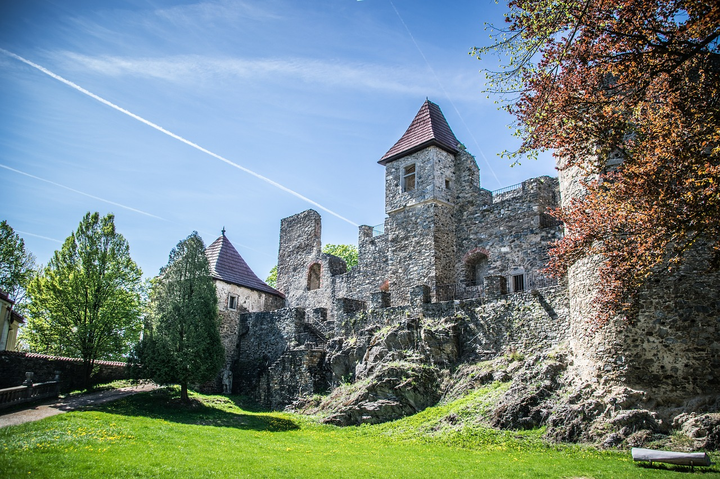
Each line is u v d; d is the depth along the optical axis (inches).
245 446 611.2
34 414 754.8
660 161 438.6
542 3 446.6
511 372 785.6
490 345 877.2
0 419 708.7
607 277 534.0
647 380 605.6
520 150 500.7
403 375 855.7
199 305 976.9
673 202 420.8
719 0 368.2
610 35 426.3
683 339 594.9
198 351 944.3
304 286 1536.7
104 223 1186.6
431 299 1103.6
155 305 997.8
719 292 587.2
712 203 394.6
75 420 686.5
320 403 962.7
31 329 1320.1
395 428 745.6
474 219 1155.9
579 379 672.4
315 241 1549.0
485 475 460.4
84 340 1088.2
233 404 1064.8
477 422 677.3
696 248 611.2
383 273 1295.5
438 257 1130.0
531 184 1077.8
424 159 1192.2
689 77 469.4
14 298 1510.8
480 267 1146.7
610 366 636.7
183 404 929.5
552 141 477.1
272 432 761.6
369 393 847.7
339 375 1026.7
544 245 1020.5
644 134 475.2
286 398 1072.2
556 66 473.7
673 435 538.6
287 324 1262.3
